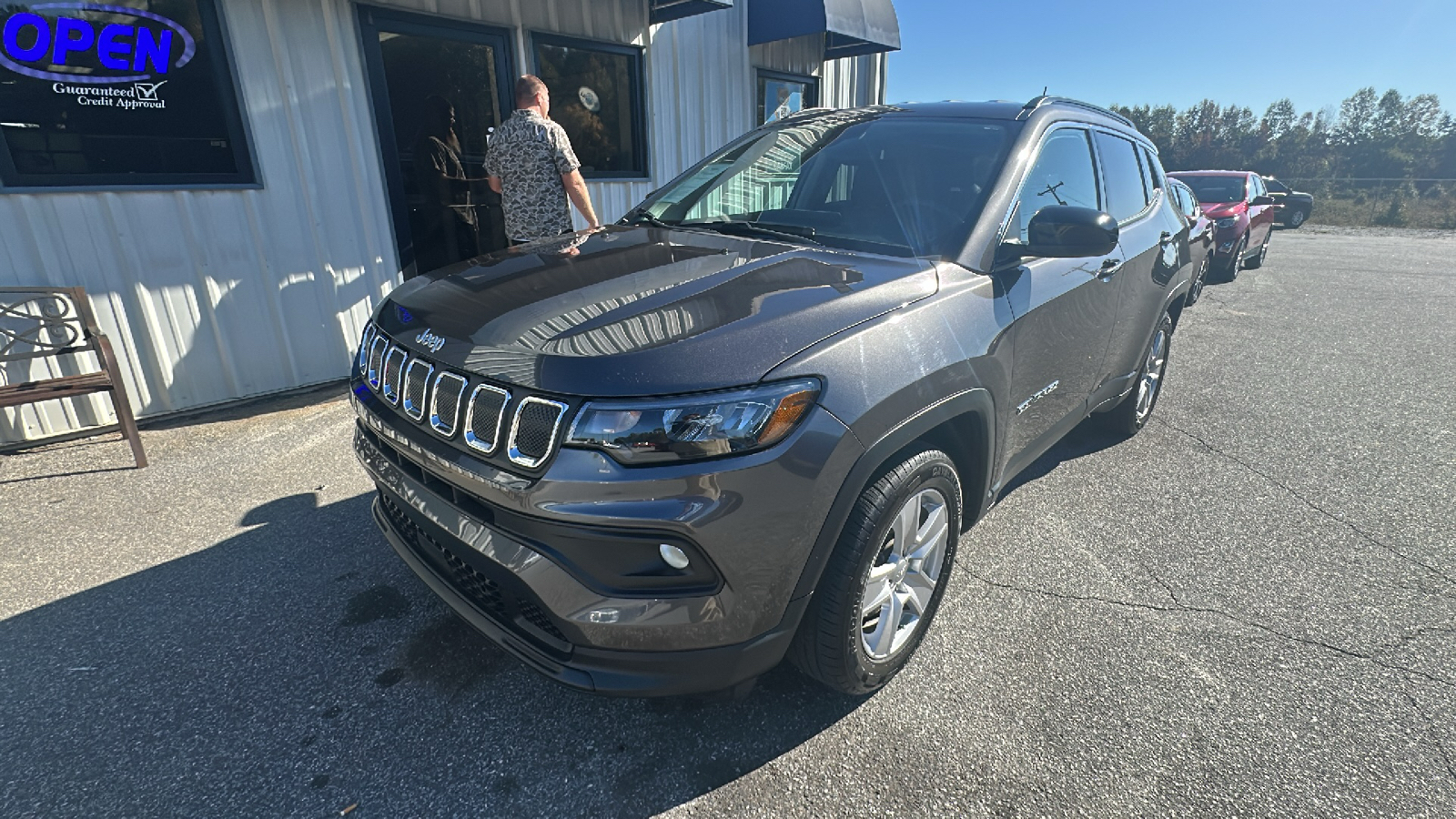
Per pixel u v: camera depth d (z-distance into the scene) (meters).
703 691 1.75
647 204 3.20
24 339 3.49
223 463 3.68
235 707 2.10
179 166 4.10
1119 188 3.45
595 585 1.62
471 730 2.03
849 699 2.17
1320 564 2.96
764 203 2.85
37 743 1.96
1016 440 2.59
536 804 1.81
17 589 2.63
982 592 2.72
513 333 1.75
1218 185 11.57
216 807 1.78
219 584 2.67
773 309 1.79
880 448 1.79
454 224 5.63
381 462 2.12
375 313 2.38
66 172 3.76
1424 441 4.35
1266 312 8.45
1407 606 2.69
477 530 1.74
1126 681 2.27
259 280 4.47
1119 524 3.26
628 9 6.31
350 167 4.75
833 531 1.76
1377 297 9.73
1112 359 3.39
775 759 1.95
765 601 1.71
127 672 2.23
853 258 2.21
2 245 3.64
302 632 2.41
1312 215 28.33
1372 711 2.17
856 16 7.89
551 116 6.05
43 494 3.33
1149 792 1.87
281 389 4.70
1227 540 3.15
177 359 4.25
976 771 1.92
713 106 7.58
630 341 1.65
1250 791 1.88
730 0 6.19
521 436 1.60
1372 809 1.83
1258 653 2.41
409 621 2.48
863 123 3.03
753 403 1.59
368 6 4.66
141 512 3.18
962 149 2.69
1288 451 4.15
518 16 5.49
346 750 1.95
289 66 4.37
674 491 1.55
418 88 5.21
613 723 2.06
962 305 2.13
